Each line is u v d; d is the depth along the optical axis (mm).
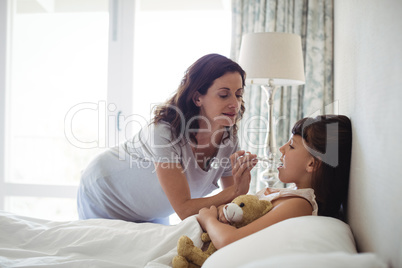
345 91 1286
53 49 2764
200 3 2637
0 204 2779
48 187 2736
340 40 1716
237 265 696
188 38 2648
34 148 2822
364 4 913
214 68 1211
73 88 2758
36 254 1016
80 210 1579
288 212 943
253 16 2434
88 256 1007
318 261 513
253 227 909
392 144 625
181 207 1204
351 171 1014
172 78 2666
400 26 597
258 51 1852
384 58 694
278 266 529
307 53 2338
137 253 1004
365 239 823
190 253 911
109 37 2672
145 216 1472
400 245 571
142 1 2691
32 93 2799
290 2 2365
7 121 2783
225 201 1198
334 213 1117
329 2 2312
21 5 2781
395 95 615
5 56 2748
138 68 2693
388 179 645
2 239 1096
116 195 1429
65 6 2742
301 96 2402
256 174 2332
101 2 2707
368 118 815
